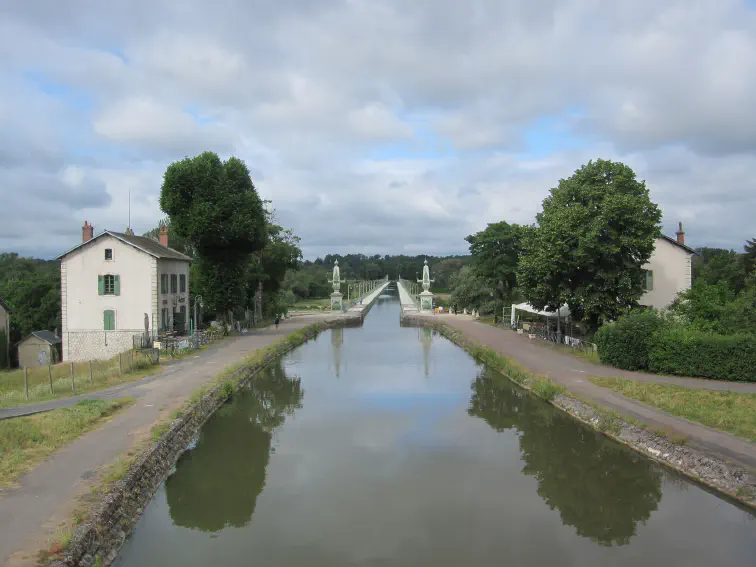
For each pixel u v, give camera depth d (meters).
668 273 37.12
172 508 14.38
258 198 47.19
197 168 44.31
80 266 38.06
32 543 10.13
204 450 18.80
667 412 19.34
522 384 27.52
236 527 13.27
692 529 12.88
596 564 11.47
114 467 14.06
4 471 13.60
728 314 27.25
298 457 18.25
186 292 45.59
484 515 13.95
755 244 52.19
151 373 27.95
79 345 38.03
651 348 25.97
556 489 15.52
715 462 14.77
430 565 11.48
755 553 11.75
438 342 49.44
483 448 19.12
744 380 23.23
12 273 75.94
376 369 35.00
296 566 11.48
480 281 65.69
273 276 62.53
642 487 15.34
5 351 44.53
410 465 17.44
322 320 65.88
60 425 17.25
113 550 11.45
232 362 31.91
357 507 14.41
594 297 31.34
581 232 31.05
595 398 21.77
